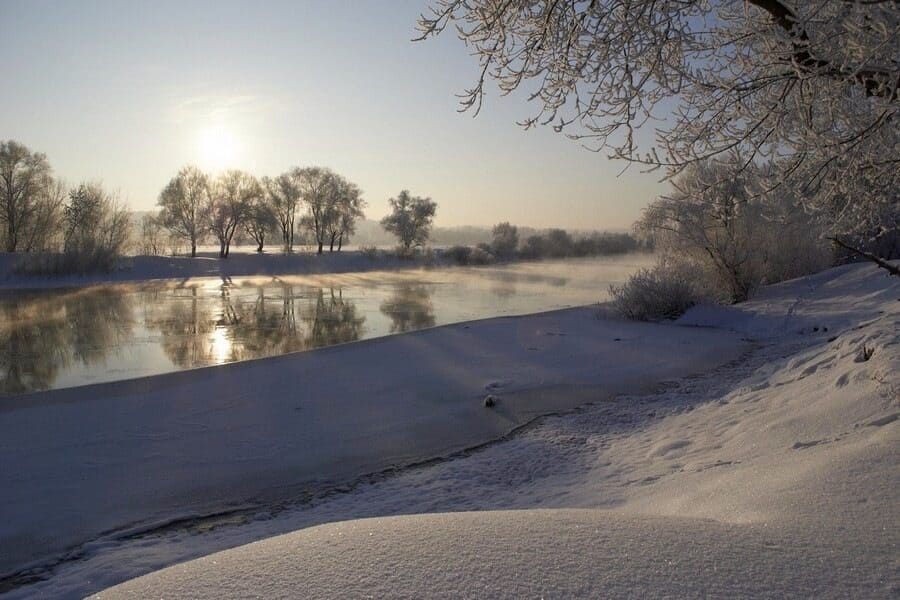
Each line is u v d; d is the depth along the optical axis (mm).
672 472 5852
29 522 6590
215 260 61719
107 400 11688
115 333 22656
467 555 2393
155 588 2246
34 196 54156
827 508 3062
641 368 13875
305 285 46312
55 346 19906
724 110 4621
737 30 4738
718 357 14875
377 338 18516
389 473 7926
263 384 12914
